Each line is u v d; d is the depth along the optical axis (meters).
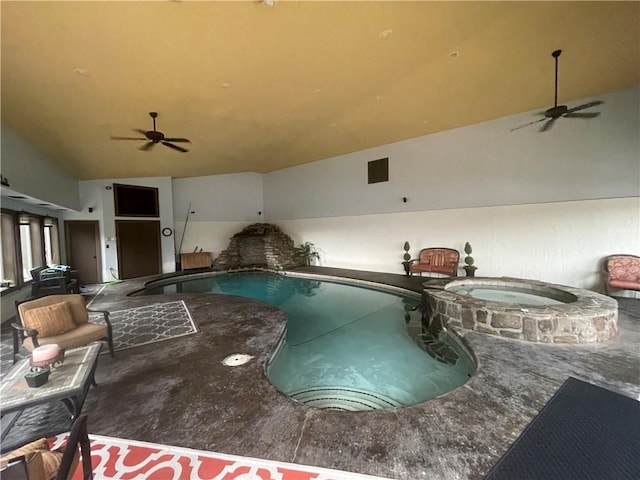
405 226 7.89
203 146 7.23
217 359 3.06
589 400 2.16
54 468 1.34
